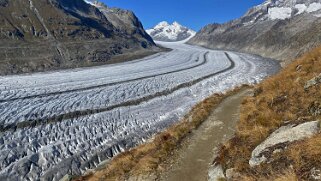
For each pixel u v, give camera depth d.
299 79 14.87
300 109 12.13
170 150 14.44
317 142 8.39
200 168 12.29
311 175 7.68
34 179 20.64
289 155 8.80
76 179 18.59
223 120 17.73
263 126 12.28
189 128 16.98
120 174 14.00
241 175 9.71
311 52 18.09
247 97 21.09
